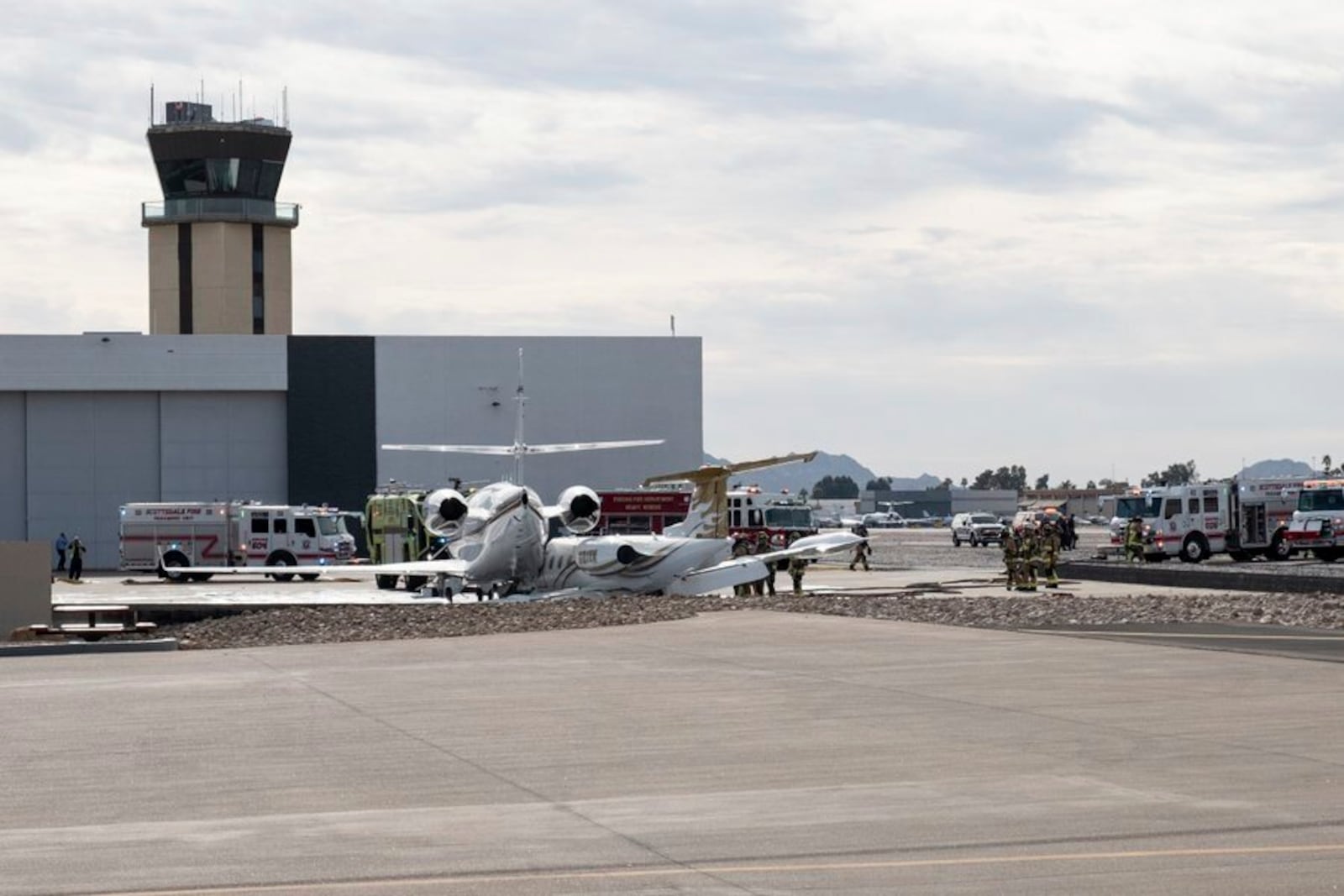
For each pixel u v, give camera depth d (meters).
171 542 109.50
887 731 27.17
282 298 167.00
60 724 30.16
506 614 59.66
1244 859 17.17
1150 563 112.12
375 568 76.19
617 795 21.91
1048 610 58.03
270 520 109.81
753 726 28.03
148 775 24.28
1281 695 30.73
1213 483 111.19
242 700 33.44
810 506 134.25
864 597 67.50
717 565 71.44
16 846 19.22
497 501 74.19
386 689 35.19
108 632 57.72
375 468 133.00
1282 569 95.06
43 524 130.12
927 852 17.84
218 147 162.25
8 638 60.22
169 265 164.62
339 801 21.88
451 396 134.12
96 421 130.75
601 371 136.38
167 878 17.36
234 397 132.12
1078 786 21.66
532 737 27.34
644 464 137.25
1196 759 23.64
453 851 18.45
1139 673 35.06
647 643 45.34
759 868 17.23
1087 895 15.75
